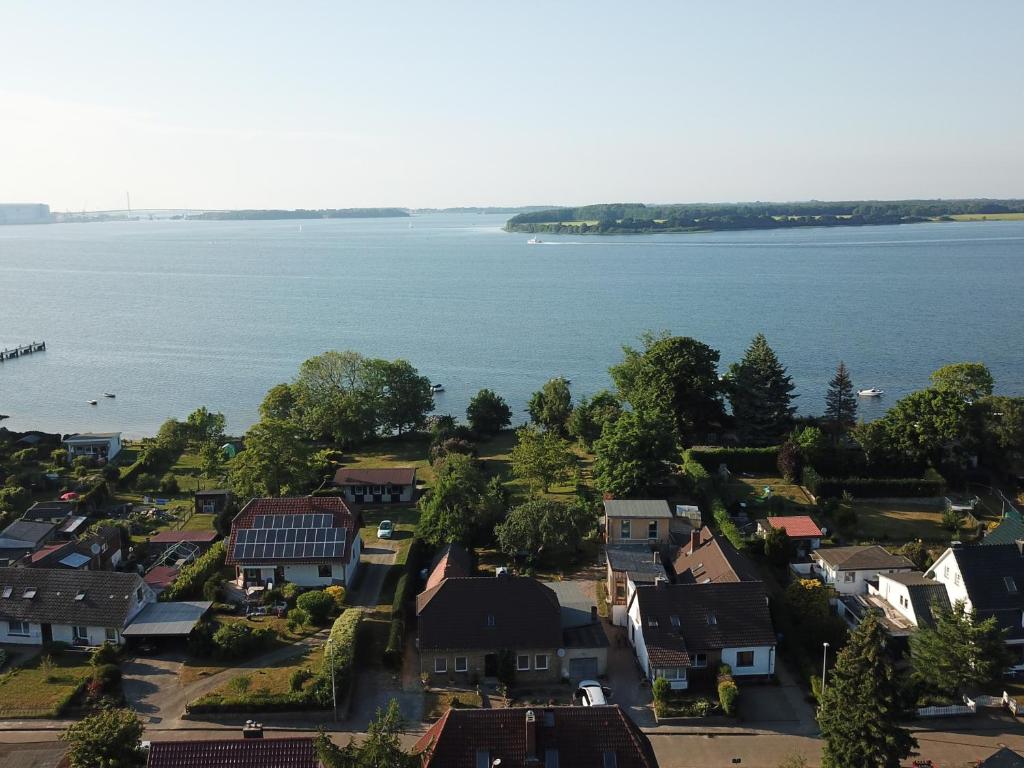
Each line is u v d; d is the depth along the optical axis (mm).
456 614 64188
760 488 101812
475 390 177500
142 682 61406
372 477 105375
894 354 196750
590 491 102312
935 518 93250
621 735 46219
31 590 67875
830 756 50312
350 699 59938
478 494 87125
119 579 68812
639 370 125688
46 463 120188
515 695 61375
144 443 129875
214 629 68250
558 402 136125
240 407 165125
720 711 59188
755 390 117750
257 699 57188
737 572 69375
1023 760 48031
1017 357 189750
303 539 78188
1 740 54188
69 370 196875
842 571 76500
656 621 63906
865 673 50094
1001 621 65500
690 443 120000
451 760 44844
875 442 103188
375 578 80750
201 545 87312
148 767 42656
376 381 134625
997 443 100250
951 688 59156
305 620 69812
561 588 73812
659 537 84938
